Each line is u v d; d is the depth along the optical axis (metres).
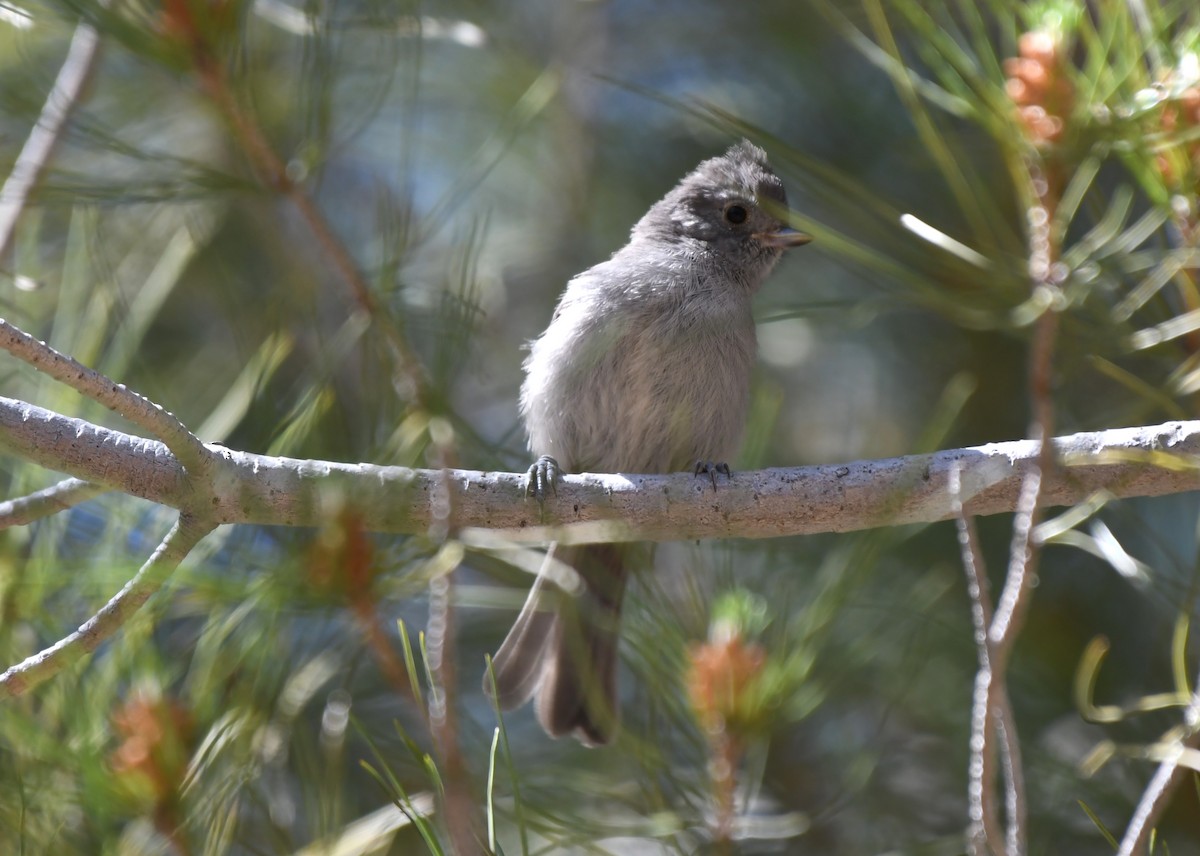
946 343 11.23
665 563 9.13
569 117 11.62
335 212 11.05
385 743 8.78
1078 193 6.26
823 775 9.59
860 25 9.64
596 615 7.87
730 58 11.27
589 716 8.30
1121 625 9.95
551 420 9.17
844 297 11.09
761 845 9.34
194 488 6.15
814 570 8.37
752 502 7.07
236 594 6.29
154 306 8.02
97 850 6.22
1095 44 6.07
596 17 11.61
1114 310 6.77
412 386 7.41
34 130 7.96
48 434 6.17
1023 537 5.11
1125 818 8.61
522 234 11.90
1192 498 10.39
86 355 7.41
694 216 9.63
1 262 7.75
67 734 6.23
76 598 6.60
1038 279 6.13
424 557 6.69
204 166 7.47
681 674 6.68
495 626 10.19
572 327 9.12
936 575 9.23
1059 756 9.13
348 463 6.76
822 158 10.49
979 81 6.20
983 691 5.04
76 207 7.71
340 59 8.19
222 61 7.12
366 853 6.66
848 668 7.38
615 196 11.76
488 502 6.95
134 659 6.29
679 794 6.71
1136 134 6.07
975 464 6.90
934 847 7.84
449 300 7.99
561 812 7.31
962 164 8.56
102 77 9.59
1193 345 7.20
